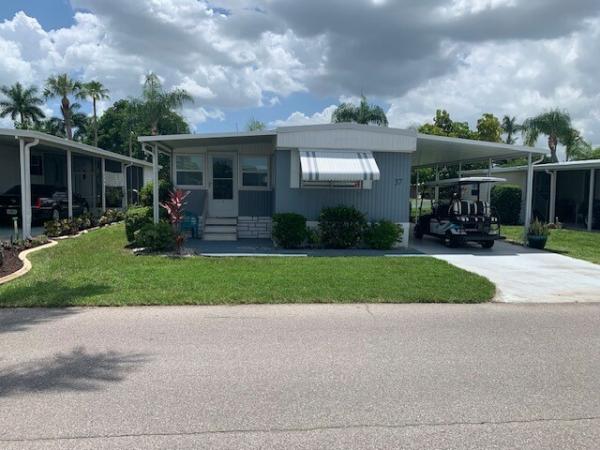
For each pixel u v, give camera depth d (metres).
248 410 3.70
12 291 7.29
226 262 10.11
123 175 25.08
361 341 5.39
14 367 4.50
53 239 13.98
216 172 15.54
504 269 10.59
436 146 14.45
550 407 3.83
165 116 34.69
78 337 5.38
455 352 5.08
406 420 3.58
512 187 24.16
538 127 32.53
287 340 5.38
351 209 13.07
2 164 19.09
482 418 3.63
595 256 12.80
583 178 23.55
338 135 12.98
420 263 10.35
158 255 11.16
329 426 3.48
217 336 5.48
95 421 3.50
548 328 6.07
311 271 9.13
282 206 13.27
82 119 54.06
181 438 3.29
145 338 5.38
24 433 3.31
